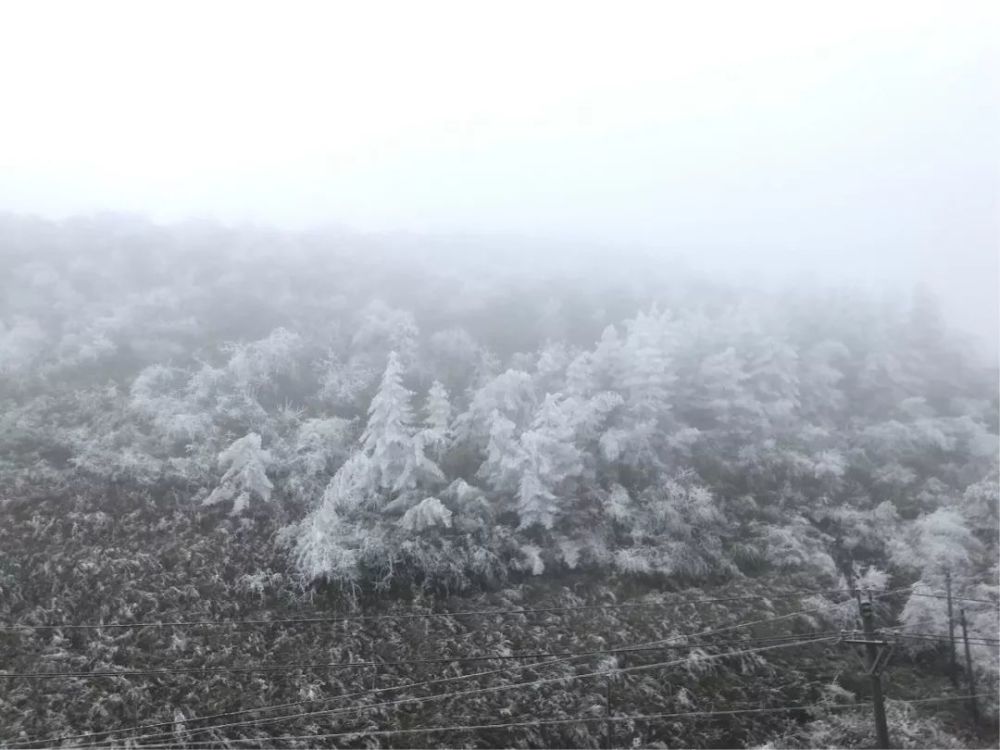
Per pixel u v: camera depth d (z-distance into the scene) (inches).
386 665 695.7
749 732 684.7
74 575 707.4
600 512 936.3
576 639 769.6
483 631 762.2
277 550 804.6
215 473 891.4
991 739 684.7
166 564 753.6
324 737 608.1
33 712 574.9
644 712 688.4
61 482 813.2
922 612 808.3
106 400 976.3
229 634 692.7
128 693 605.9
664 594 863.7
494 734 639.8
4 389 950.4
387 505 861.2
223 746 582.9
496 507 910.4
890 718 698.8
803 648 795.4
